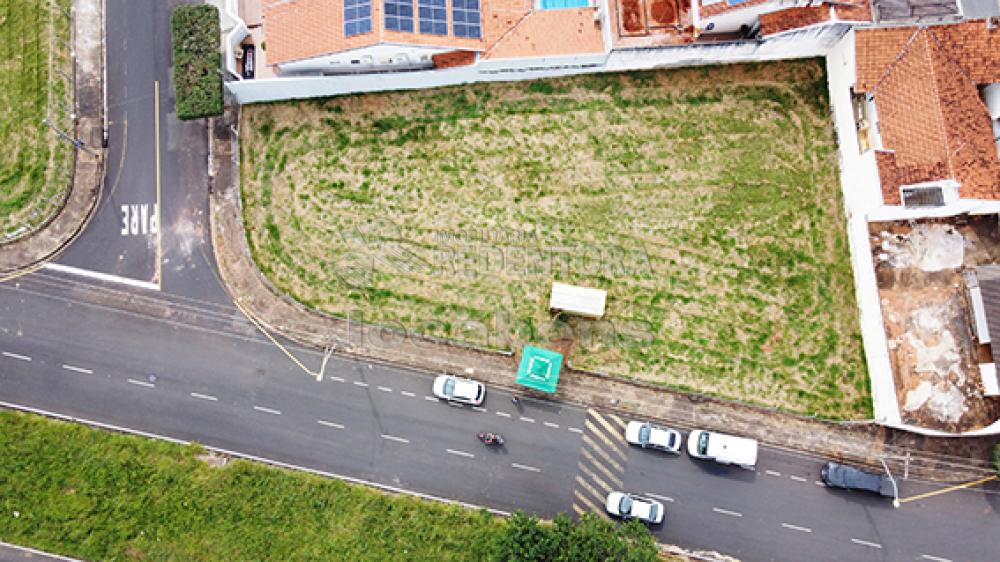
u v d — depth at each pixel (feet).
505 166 201.57
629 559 171.32
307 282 197.88
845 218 199.00
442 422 193.77
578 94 203.10
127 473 188.03
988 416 190.08
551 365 187.32
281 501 187.32
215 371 195.21
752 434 192.24
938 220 196.13
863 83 190.39
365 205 200.13
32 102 202.18
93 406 193.26
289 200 200.23
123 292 198.08
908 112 187.83
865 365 193.67
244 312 197.57
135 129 203.21
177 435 192.34
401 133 202.49
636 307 196.75
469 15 194.80
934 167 185.26
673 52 197.16
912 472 190.70
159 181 201.77
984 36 189.88
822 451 191.52
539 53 196.65
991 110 193.57
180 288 198.29
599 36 198.49
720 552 188.75
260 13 201.77
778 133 202.69
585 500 191.11
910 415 190.60
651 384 193.88
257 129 202.18
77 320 196.75
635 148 202.59
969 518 189.57
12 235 197.88
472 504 190.60
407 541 185.68
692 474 191.42
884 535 189.26
